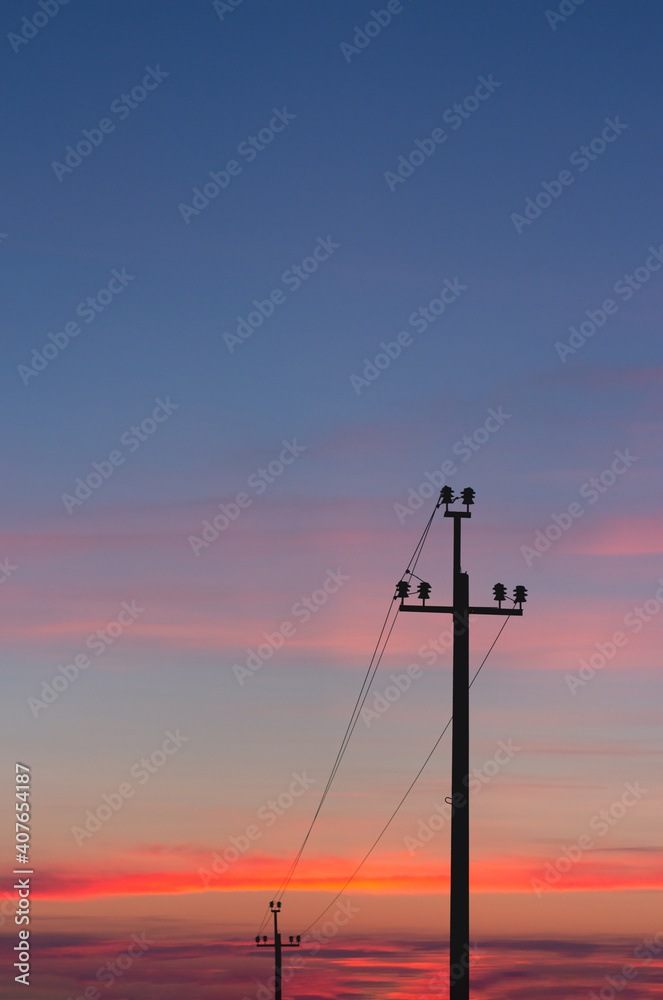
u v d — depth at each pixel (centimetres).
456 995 2481
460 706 2623
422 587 2688
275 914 5353
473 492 2766
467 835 2561
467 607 2691
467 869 2542
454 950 2506
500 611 2708
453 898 2531
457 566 2719
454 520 2748
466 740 2606
